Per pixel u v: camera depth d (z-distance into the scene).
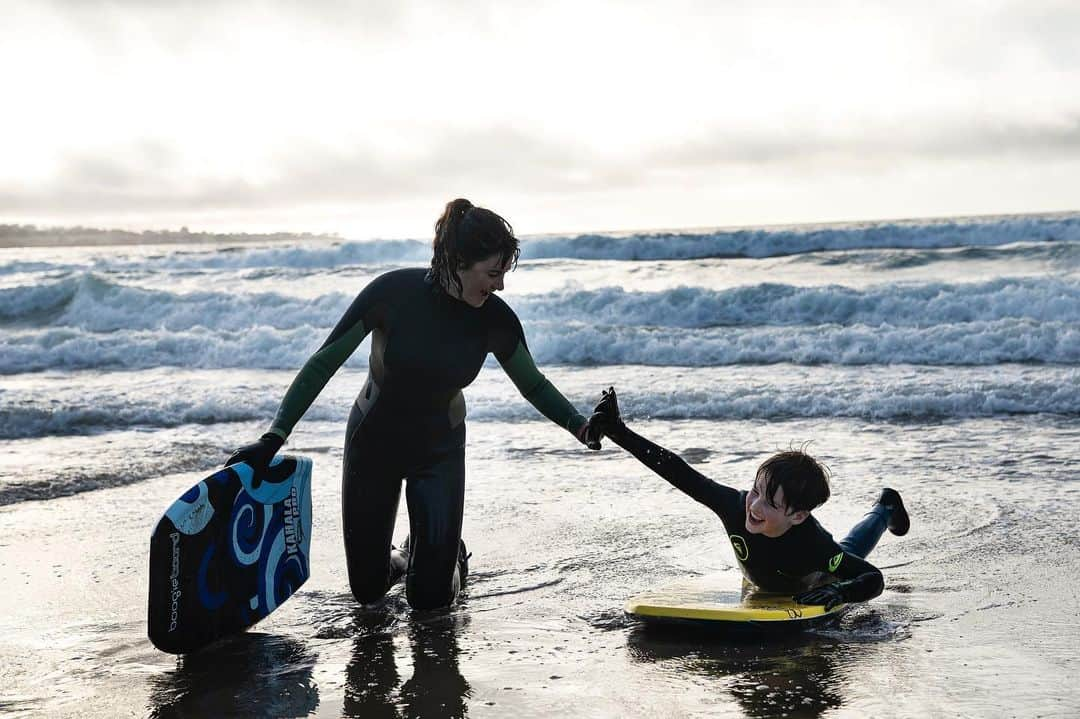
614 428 3.87
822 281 19.52
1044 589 4.09
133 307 16.77
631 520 5.39
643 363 12.20
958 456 6.89
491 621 3.80
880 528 4.37
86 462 6.77
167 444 7.45
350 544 3.88
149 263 25.56
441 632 3.66
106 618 3.82
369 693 3.05
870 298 14.90
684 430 8.16
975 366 10.98
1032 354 11.32
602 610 3.93
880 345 11.73
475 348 3.73
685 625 3.63
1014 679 3.10
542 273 22.05
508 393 10.02
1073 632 3.56
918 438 7.60
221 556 3.46
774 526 3.71
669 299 15.71
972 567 4.42
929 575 4.33
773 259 22.56
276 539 3.72
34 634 3.64
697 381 10.31
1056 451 6.99
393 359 3.66
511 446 7.62
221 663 3.34
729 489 3.93
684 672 3.22
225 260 25.50
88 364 12.67
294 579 3.80
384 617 3.86
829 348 11.86
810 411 8.83
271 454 3.59
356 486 3.84
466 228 3.49
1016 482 6.07
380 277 3.75
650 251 25.11
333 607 3.99
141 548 4.80
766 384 9.95
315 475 6.56
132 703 2.99
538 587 4.25
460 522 3.95
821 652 3.41
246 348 12.80
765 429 8.13
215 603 3.43
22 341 13.50
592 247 25.34
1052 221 23.88
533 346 12.60
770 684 3.10
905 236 24.66
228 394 9.55
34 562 4.58
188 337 12.97
